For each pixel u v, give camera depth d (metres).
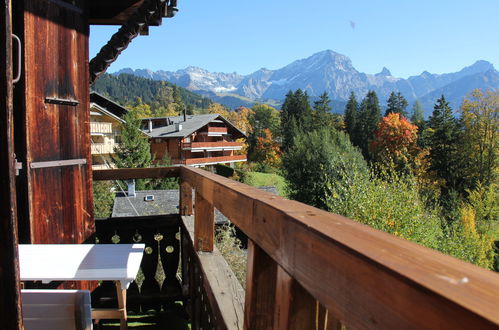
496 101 43.47
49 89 2.84
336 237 0.61
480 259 16.58
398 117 52.72
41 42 2.75
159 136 48.03
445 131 46.47
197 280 2.52
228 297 1.63
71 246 2.51
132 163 30.61
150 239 3.64
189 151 50.25
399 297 0.46
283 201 0.98
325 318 0.88
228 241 5.91
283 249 0.83
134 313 3.52
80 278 2.03
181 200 3.54
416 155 49.91
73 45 3.15
